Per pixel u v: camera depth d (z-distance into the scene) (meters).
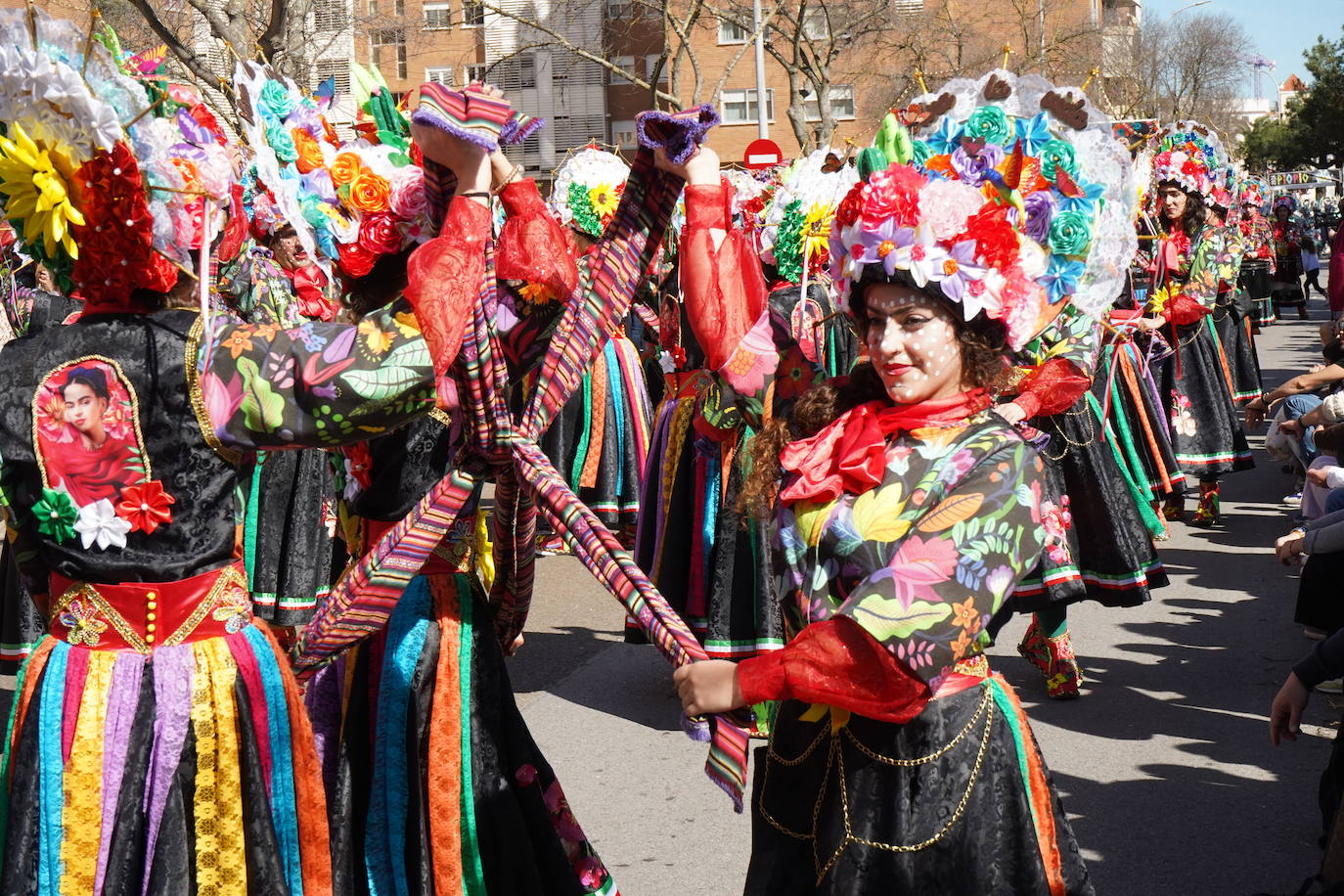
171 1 13.04
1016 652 5.71
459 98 2.34
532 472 2.48
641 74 34.38
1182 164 7.28
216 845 2.27
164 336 2.26
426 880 2.68
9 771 2.30
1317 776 4.25
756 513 2.42
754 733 4.51
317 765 2.47
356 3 18.27
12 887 2.24
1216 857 3.70
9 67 2.13
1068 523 4.88
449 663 2.71
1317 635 3.87
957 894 2.18
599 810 4.15
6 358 2.30
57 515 2.26
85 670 2.28
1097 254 2.43
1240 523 8.12
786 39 22.98
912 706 2.09
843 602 2.18
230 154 3.19
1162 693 5.10
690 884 3.62
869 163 2.29
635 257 2.64
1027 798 2.24
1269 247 14.82
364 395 2.24
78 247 2.26
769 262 4.78
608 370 6.99
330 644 2.53
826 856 2.22
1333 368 4.82
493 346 2.47
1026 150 2.34
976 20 29.66
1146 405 6.65
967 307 2.15
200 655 2.30
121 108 2.17
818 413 2.34
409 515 2.55
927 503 2.14
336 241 2.69
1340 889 2.57
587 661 5.73
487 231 2.41
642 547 4.99
